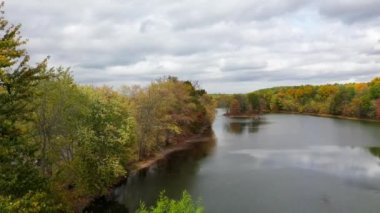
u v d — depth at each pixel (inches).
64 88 1181.7
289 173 1845.5
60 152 1282.0
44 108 1122.7
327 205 1346.0
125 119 1673.2
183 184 1673.2
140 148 2261.3
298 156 2301.9
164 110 2674.7
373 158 2185.0
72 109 1229.7
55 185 1068.5
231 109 7071.9
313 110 7145.7
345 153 2380.7
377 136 3255.4
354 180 1688.0
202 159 2265.0
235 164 2090.3
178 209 531.2
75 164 1270.9
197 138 3289.9
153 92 2409.0
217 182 1695.4
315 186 1596.9
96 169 1370.6
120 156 1563.7
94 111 1370.6
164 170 1972.2
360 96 5792.3
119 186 1654.8
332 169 1916.8
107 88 1961.1
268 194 1491.1
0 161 677.3
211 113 4308.6
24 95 703.7
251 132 3801.7
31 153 735.1
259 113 7573.8
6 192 670.5
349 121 5059.1
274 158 2247.8
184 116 3115.2
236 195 1485.0
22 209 585.0
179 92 3144.7
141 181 1742.1
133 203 1417.3
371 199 1406.3
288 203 1374.3
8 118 679.7
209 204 1378.0
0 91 740.7
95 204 1400.1
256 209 1315.2
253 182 1680.6
